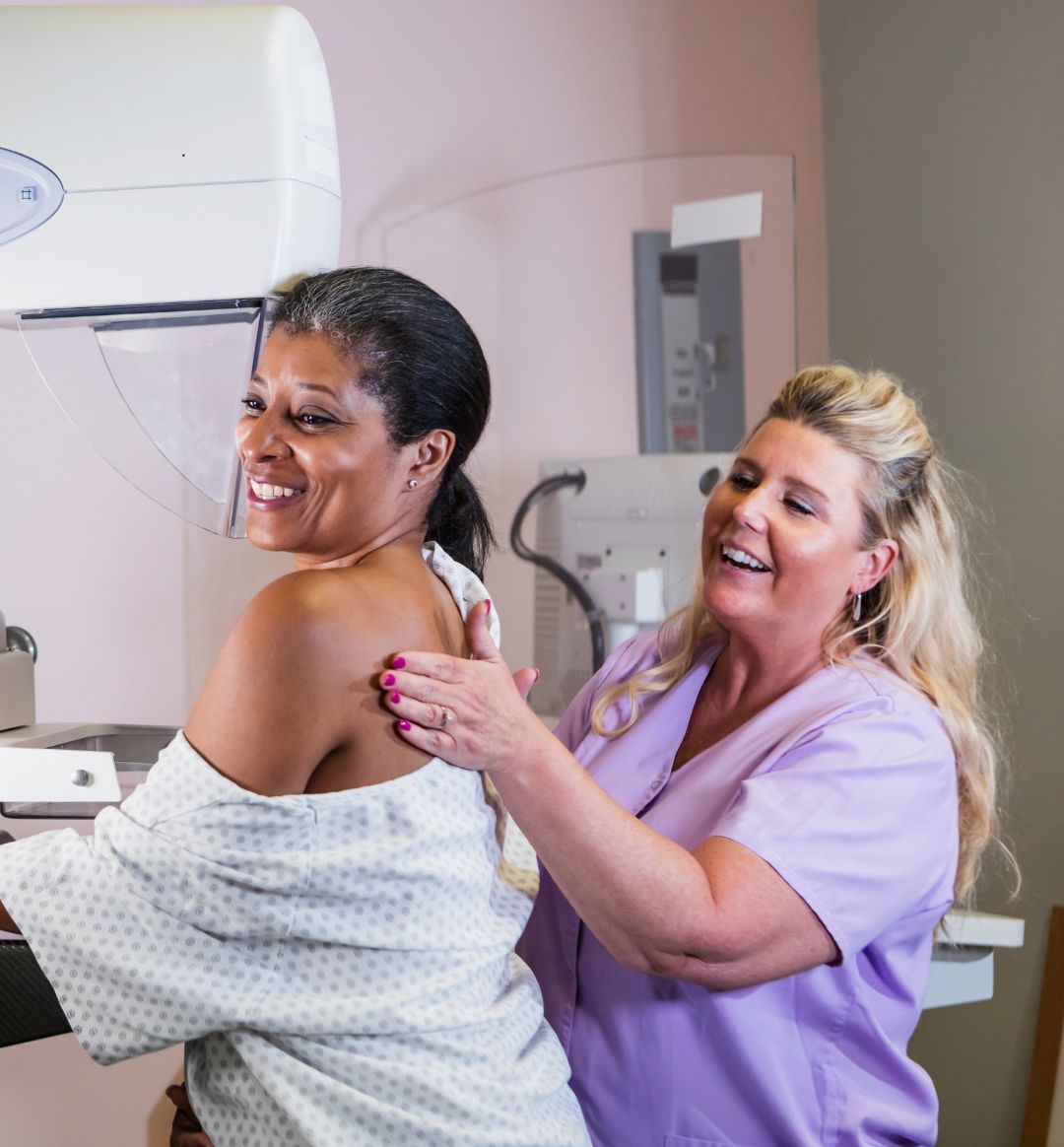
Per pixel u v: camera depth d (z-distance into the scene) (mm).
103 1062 792
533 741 887
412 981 809
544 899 1190
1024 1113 2035
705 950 970
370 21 2314
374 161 2326
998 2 2182
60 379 1002
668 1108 1078
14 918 792
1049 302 2072
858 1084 1097
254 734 773
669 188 2211
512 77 2453
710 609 1206
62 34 953
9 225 953
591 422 2281
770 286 2152
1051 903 2041
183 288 958
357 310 841
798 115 2648
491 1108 818
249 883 760
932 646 1226
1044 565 2072
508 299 2256
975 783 1211
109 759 979
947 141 2301
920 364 2365
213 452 1021
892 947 1115
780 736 1140
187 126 948
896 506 1189
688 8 2588
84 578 2102
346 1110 779
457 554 973
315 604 787
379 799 793
